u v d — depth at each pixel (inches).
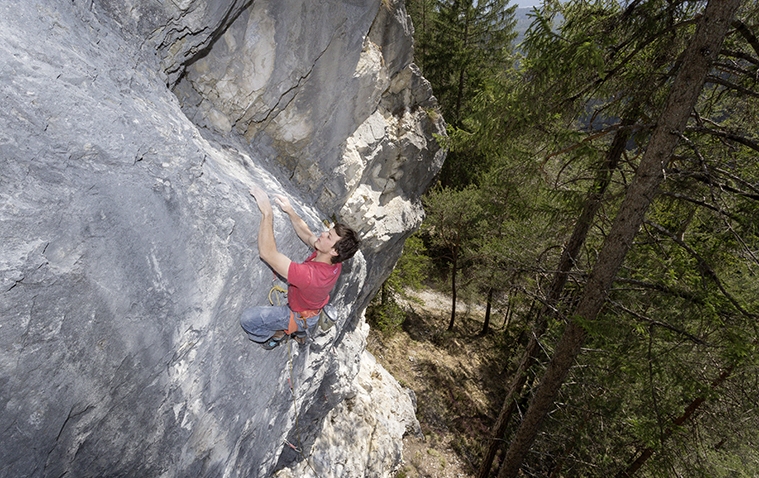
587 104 309.4
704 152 288.8
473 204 713.0
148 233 106.7
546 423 473.4
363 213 256.8
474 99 302.8
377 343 711.1
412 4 927.0
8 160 83.9
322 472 348.5
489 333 864.9
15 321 83.7
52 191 89.0
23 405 88.7
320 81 191.2
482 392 707.4
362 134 240.1
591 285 294.0
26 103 88.4
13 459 90.0
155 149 111.9
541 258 453.7
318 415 330.6
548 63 250.4
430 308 903.1
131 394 112.0
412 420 547.8
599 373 379.6
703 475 322.3
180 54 147.6
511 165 332.5
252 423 169.2
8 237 82.3
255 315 137.8
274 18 160.4
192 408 134.4
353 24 180.2
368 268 310.0
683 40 271.3
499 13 871.7
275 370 170.7
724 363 299.9
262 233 133.4
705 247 294.4
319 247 133.0
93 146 97.3
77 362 96.2
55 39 100.8
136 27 132.2
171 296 114.5
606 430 389.1
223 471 161.9
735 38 262.7
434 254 991.0
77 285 93.1
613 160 325.4
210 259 123.8
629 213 265.4
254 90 174.2
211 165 134.9
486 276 685.9
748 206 249.8
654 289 278.7
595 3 280.5
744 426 338.3
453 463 554.6
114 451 114.1
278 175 202.4
